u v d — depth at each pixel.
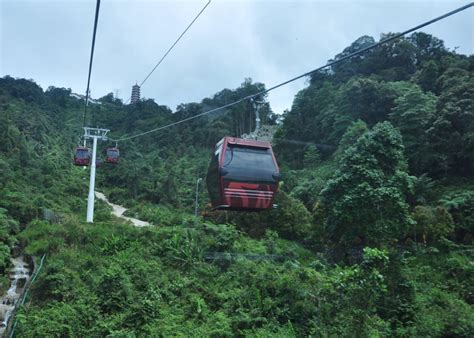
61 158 49.72
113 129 70.94
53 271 15.02
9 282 16.22
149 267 17.39
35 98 67.88
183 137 67.31
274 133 54.47
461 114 30.31
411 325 17.00
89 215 26.41
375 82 41.50
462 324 16.94
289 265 19.20
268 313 15.91
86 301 13.52
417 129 33.34
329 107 45.59
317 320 14.66
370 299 13.23
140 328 12.70
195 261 18.86
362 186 21.20
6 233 20.09
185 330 13.59
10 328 12.30
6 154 39.69
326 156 42.28
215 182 11.95
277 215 26.23
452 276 22.05
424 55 49.69
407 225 21.03
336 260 23.36
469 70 40.59
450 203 26.41
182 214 35.47
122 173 49.97
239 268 18.64
